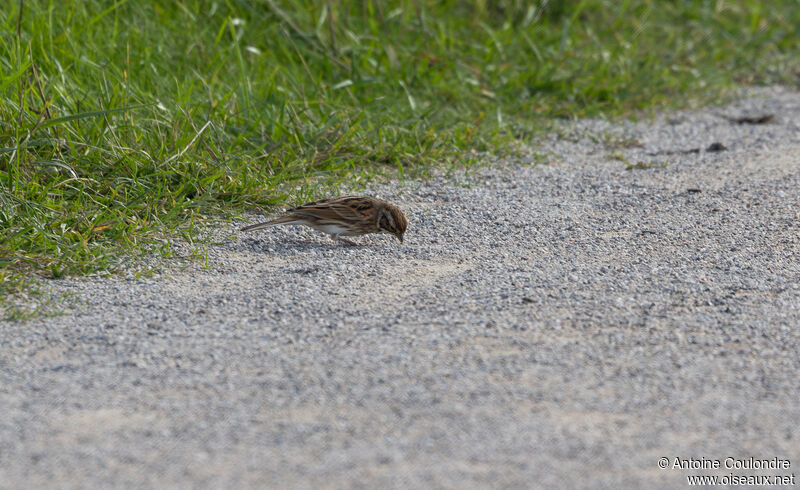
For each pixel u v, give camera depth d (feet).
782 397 25.85
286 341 29.55
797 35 84.28
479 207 45.55
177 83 51.44
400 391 25.98
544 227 42.55
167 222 40.93
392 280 35.58
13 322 30.89
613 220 43.55
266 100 55.88
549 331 30.37
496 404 25.23
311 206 39.58
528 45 72.54
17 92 46.11
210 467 22.13
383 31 68.90
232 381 26.63
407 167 52.01
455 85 64.80
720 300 33.17
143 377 26.91
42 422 24.23
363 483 21.49
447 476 21.77
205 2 65.16
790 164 53.31
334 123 53.06
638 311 32.12
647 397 25.77
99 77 51.88
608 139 59.21
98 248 37.17
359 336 29.96
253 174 46.16
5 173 40.98
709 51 79.61
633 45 76.28
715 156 55.77
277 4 68.28
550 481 21.65
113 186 42.73
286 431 23.79
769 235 40.91
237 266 37.17
